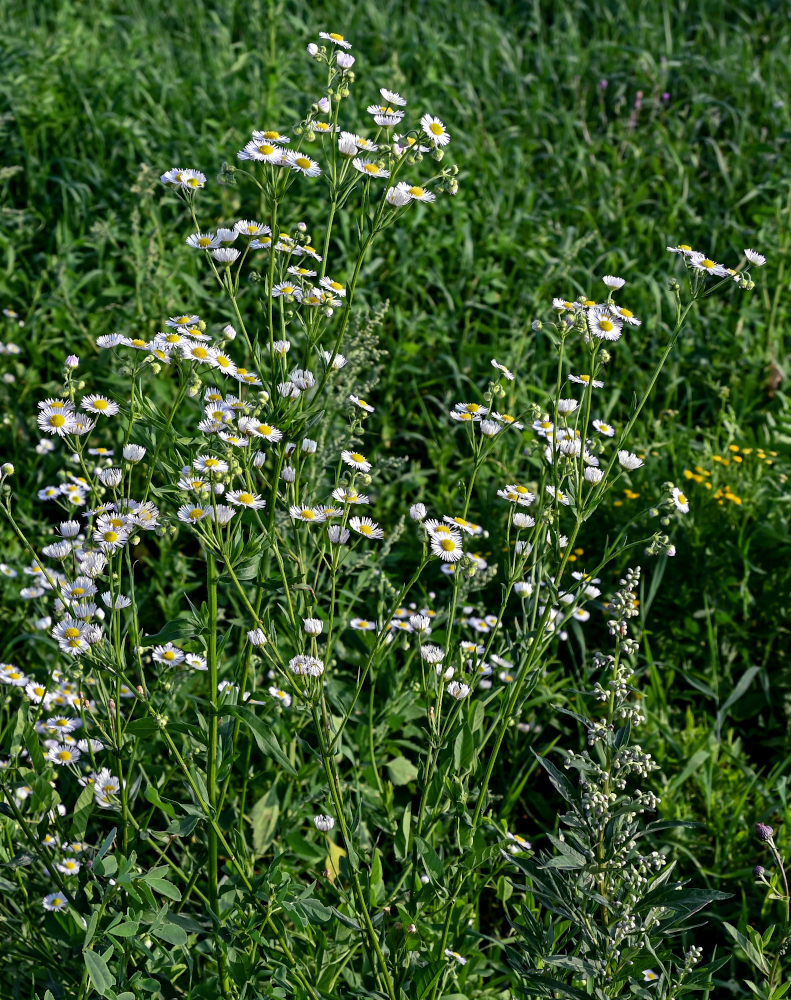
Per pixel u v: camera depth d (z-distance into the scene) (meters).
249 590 3.35
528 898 2.49
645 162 6.97
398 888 2.41
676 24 9.13
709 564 4.11
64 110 6.40
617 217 6.43
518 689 2.37
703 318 5.71
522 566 2.46
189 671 2.83
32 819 2.47
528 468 4.65
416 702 3.18
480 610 3.62
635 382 5.36
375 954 2.25
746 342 5.56
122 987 2.09
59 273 5.11
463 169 6.51
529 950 2.26
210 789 2.23
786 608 4.11
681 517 4.21
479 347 5.20
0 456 4.50
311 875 3.04
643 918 2.14
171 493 2.17
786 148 7.02
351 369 3.74
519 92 7.62
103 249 5.34
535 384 5.15
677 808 3.32
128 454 2.23
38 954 2.27
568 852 2.10
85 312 5.03
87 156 6.26
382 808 2.94
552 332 5.20
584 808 2.13
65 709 3.00
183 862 2.74
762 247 5.98
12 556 3.92
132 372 2.21
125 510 2.26
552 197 6.74
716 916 2.95
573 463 2.40
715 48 8.38
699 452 4.79
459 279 5.80
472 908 2.56
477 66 8.02
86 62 6.94
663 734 3.55
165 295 4.93
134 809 3.00
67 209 5.73
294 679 2.31
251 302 5.09
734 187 6.83
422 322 5.47
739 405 5.21
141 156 6.21
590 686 3.71
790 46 8.51
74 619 2.24
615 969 2.10
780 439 4.82
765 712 3.98
